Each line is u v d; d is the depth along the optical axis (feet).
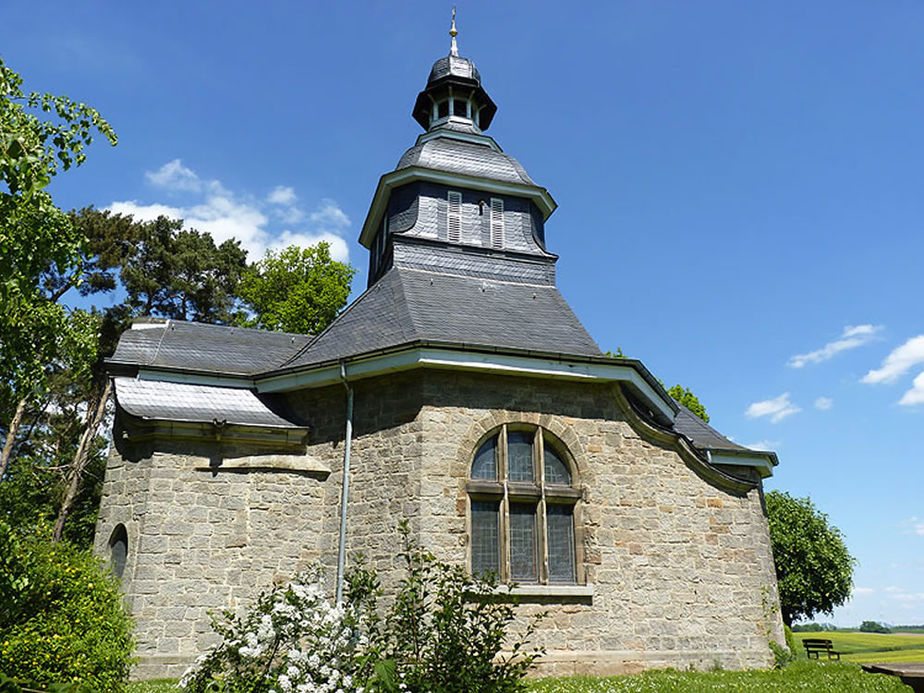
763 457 59.57
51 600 28.76
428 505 41.78
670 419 55.11
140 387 47.62
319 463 46.47
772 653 48.42
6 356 31.22
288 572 43.86
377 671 21.95
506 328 51.29
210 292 116.67
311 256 120.67
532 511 44.68
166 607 41.42
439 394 44.11
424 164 63.62
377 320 51.72
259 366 53.78
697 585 47.01
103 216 106.83
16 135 22.39
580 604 42.98
